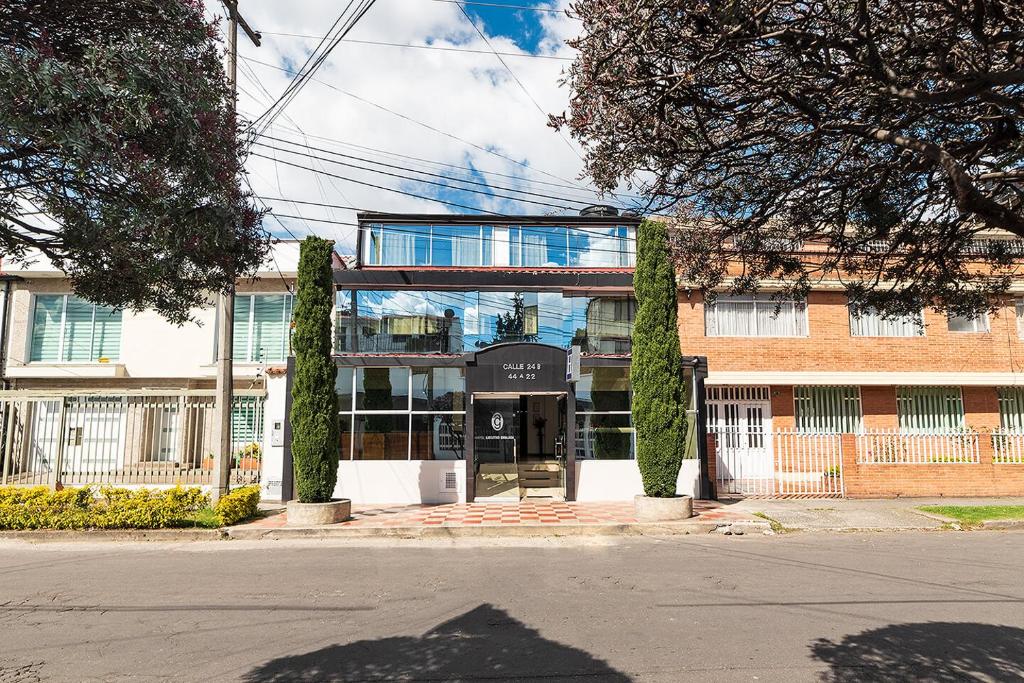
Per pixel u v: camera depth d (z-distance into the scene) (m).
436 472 15.55
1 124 3.64
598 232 18.95
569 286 16.92
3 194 4.63
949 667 5.13
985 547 10.52
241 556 10.11
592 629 6.18
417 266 18.44
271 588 7.93
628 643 5.76
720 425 16.58
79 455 15.84
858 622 6.34
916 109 5.17
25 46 4.13
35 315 20.30
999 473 16.00
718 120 4.99
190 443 18.66
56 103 3.69
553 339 16.86
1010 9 4.69
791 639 5.84
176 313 6.18
